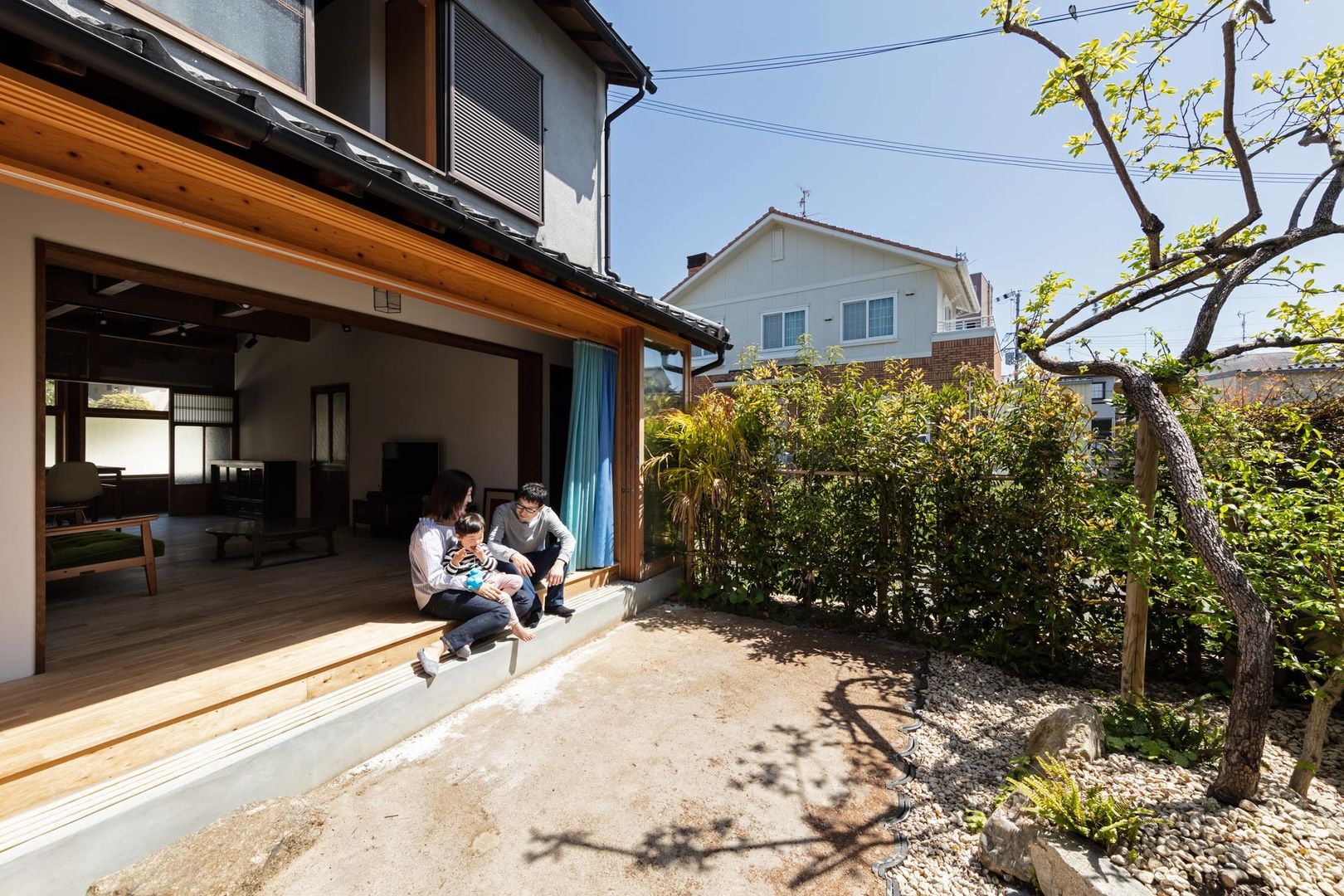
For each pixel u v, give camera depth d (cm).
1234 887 163
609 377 505
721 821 229
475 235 262
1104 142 283
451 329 480
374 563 525
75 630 322
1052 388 390
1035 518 386
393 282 306
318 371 790
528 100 571
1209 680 367
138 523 396
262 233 241
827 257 1517
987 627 421
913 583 446
